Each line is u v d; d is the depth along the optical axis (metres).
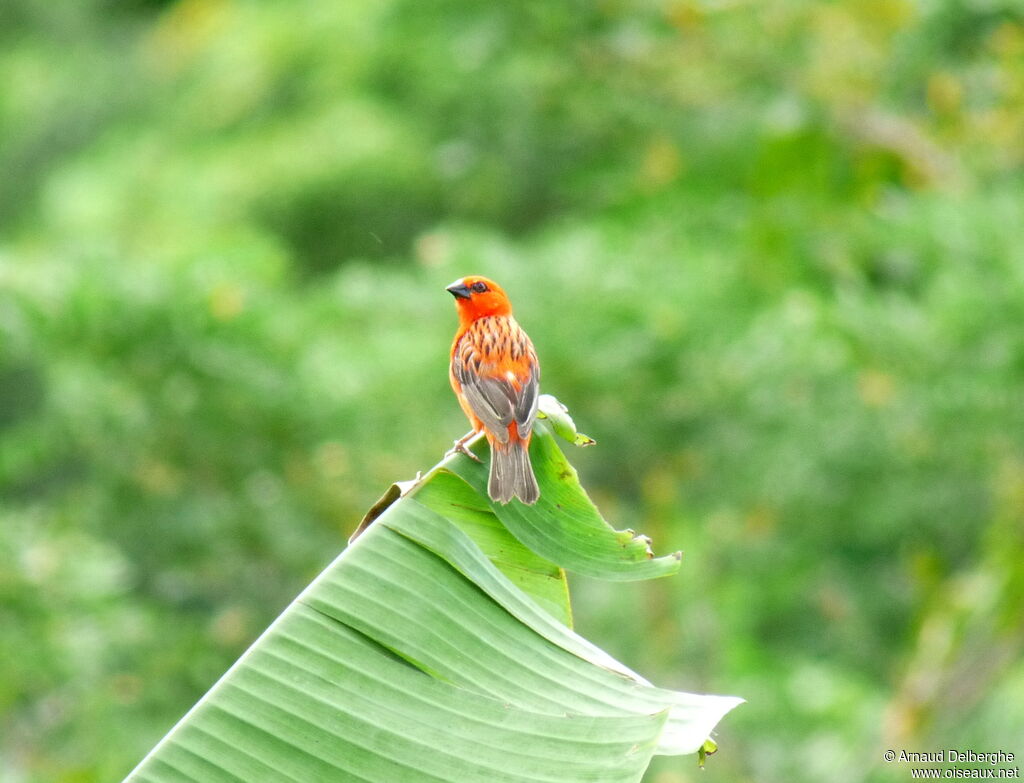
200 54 29.17
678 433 14.90
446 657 5.59
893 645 17.11
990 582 13.34
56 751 12.72
